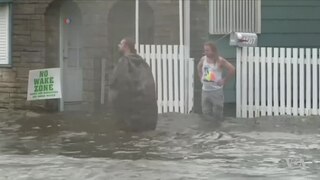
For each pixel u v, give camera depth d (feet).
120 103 72.90
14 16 96.17
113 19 95.25
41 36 95.25
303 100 81.51
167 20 91.97
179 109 86.48
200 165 55.26
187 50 86.48
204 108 80.59
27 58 96.02
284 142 66.28
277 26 96.89
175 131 73.41
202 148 63.31
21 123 81.76
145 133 72.49
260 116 82.69
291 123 77.87
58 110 96.17
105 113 91.97
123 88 72.33
